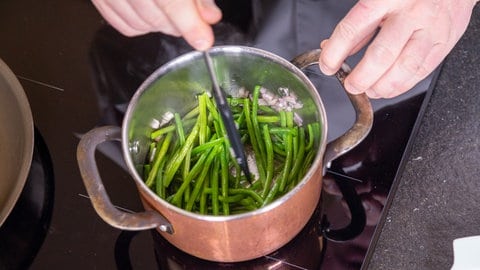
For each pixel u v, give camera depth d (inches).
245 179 27.8
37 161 30.2
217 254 26.5
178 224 25.4
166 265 27.7
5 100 30.1
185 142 28.1
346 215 28.2
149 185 27.4
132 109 26.6
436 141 30.0
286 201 24.8
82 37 33.7
